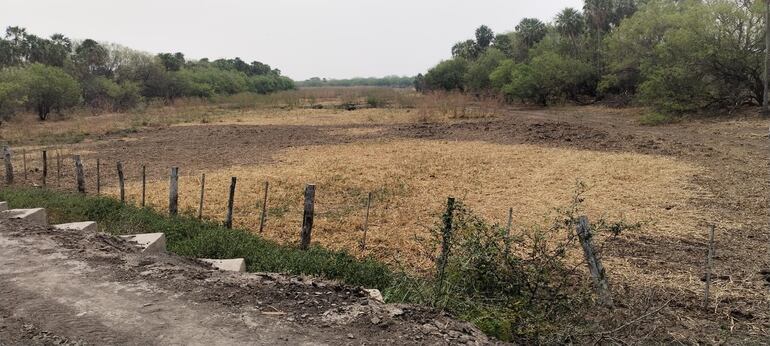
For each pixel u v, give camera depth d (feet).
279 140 87.04
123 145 82.53
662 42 120.06
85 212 35.22
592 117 127.44
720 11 101.09
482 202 42.98
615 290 23.76
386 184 50.31
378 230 35.09
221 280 18.28
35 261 19.71
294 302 16.69
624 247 30.94
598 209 40.32
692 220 36.86
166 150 76.02
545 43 200.13
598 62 173.17
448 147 75.56
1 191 41.09
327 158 66.49
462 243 20.89
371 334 14.83
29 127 109.81
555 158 64.34
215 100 211.61
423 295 19.43
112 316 15.17
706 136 82.79
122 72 221.05
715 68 103.76
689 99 106.52
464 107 130.41
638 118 114.01
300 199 43.98
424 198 44.47
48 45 221.87
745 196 43.60
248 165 61.72
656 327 19.51
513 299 19.13
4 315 15.08
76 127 111.04
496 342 15.83
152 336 14.02
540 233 21.81
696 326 20.68
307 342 14.08
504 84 184.96
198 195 45.06
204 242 28.07
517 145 76.43
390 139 86.12
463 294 19.53
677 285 24.98
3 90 122.52
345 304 16.78
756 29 100.83
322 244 31.83
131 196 44.47
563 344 17.40
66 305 15.85
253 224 36.24
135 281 17.99
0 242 21.93
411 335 14.97
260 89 345.92
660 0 146.92
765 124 88.43
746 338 19.77
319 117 137.08
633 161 60.70
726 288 24.64
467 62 250.57
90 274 18.53
